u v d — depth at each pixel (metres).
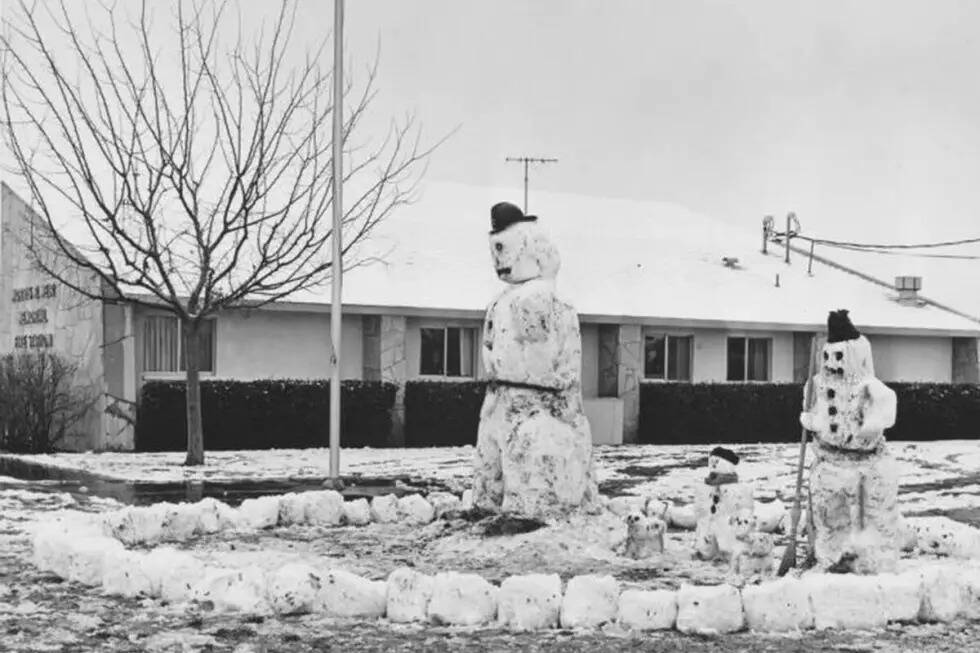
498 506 14.15
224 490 20.92
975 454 30.19
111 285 25.44
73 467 24.78
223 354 30.31
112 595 11.32
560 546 13.10
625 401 34.34
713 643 9.62
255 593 10.73
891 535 11.62
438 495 17.83
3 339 34.31
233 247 29.34
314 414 30.33
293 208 33.53
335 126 22.55
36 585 11.77
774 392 35.31
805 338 37.03
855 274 42.31
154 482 22.11
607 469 25.28
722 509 12.77
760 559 12.05
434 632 9.95
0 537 14.79
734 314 36.09
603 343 34.88
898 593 10.32
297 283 29.34
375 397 31.14
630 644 9.57
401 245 35.44
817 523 11.77
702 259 40.81
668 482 22.23
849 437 11.54
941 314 39.62
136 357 29.16
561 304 13.84
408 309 31.84
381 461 26.86
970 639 9.83
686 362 36.16
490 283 34.38
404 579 10.50
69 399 30.02
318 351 31.66
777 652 9.33
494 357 13.81
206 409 29.19
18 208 32.91
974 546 13.59
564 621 10.12
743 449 31.47
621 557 13.03
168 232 30.16
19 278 33.25
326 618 10.41
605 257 38.84
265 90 26.84
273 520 15.56
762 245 43.81
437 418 31.81
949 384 37.59
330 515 15.84
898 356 38.91
